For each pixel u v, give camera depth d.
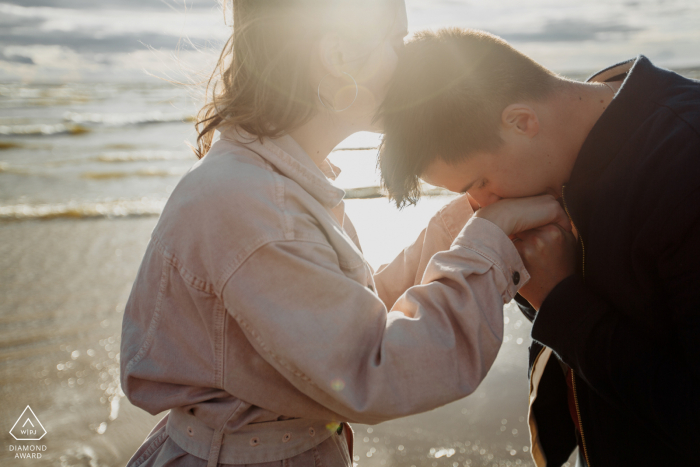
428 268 1.10
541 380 1.44
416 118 1.16
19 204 9.12
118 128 23.20
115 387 3.41
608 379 1.10
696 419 0.96
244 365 1.02
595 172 1.11
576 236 1.22
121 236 7.12
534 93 1.15
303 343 0.92
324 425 1.17
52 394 3.34
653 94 1.07
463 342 1.01
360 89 1.13
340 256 1.07
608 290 1.08
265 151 1.07
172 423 1.15
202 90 1.26
